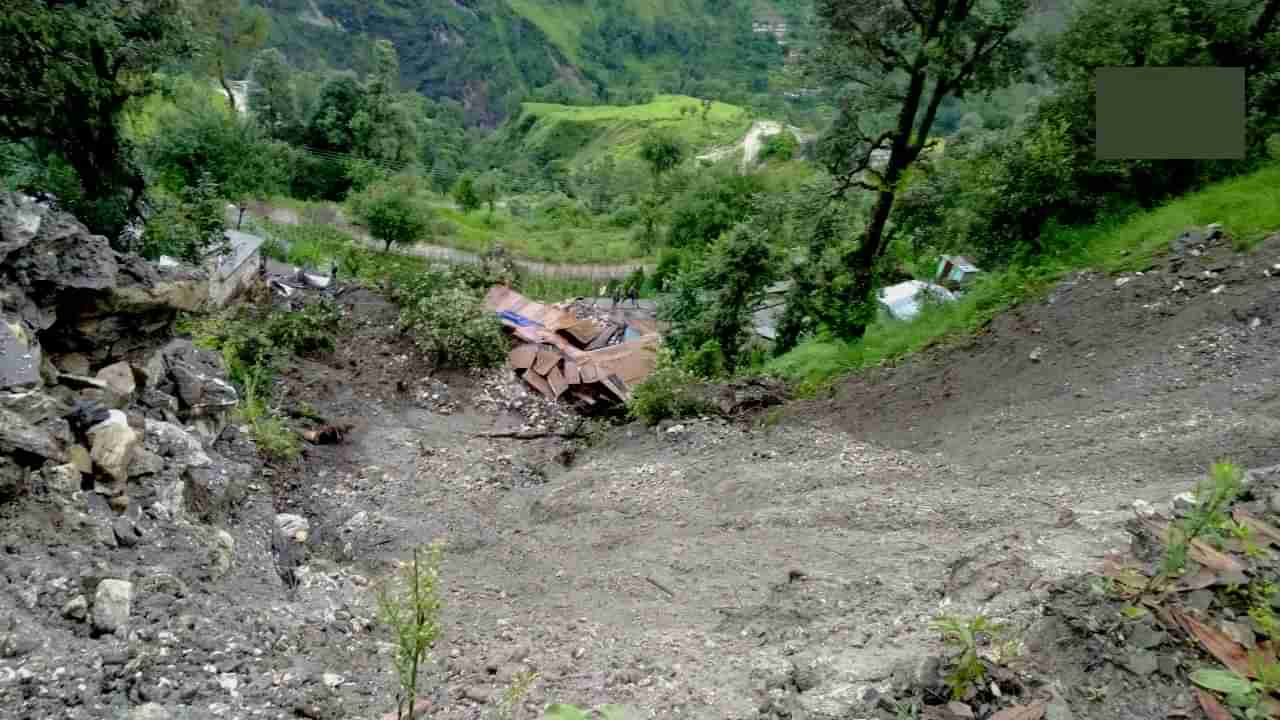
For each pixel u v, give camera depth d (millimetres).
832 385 12133
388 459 11172
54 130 15625
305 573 6184
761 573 6414
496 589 6895
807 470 9000
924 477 8453
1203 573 4105
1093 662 3846
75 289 5688
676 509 8539
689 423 11648
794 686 4402
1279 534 4371
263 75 49750
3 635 3688
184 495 5617
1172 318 10086
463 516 9391
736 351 14898
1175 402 8555
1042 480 7699
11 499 4492
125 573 4410
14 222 5434
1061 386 9820
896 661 4488
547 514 9109
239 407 10586
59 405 5188
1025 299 12016
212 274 16266
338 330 15383
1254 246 10398
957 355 11562
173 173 28094
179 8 17047
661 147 57656
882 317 15648
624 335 17953
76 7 14812
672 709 4215
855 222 16422
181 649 4043
